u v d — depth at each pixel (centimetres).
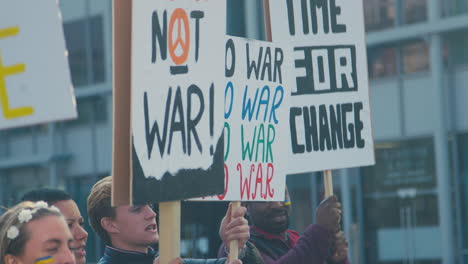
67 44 2522
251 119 507
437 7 2002
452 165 1991
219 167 428
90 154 2489
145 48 384
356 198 2066
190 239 1213
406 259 2017
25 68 408
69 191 2516
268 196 514
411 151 2045
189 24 409
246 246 529
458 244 1964
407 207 2023
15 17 409
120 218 495
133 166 377
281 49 527
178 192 400
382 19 2089
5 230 340
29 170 2609
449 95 2002
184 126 406
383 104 2094
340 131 639
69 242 346
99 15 2453
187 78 408
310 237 579
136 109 380
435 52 2011
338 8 650
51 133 2559
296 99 629
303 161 625
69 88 405
